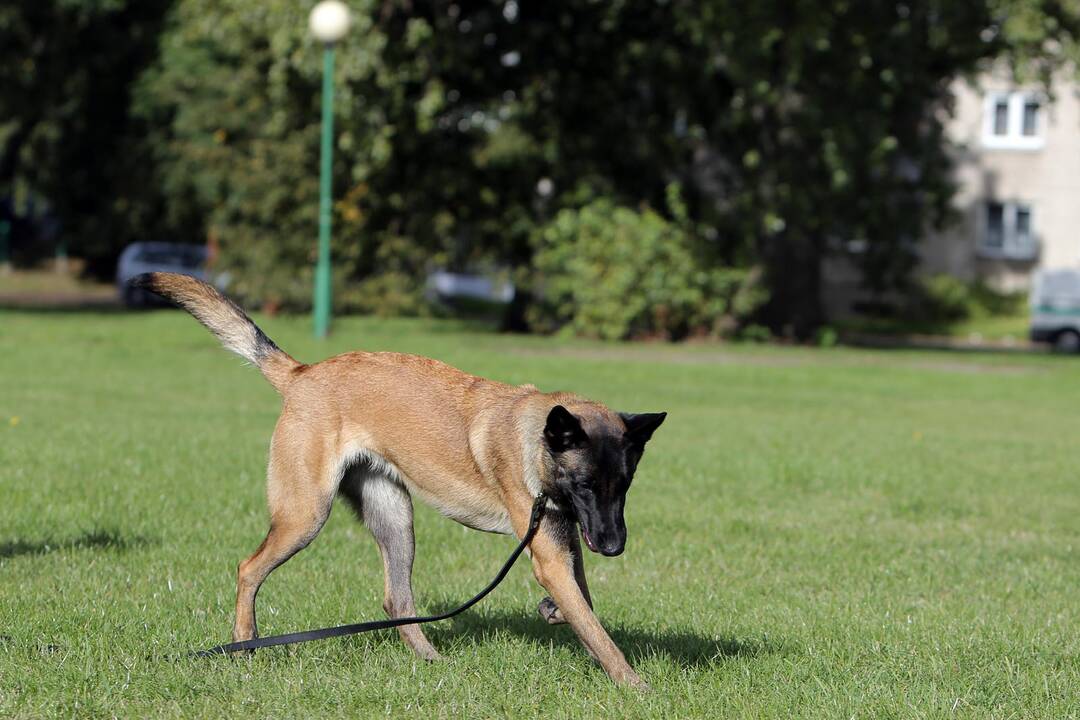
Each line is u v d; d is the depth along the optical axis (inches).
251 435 534.0
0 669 213.8
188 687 209.8
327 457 234.1
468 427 230.1
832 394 813.2
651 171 1215.6
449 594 288.4
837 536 370.3
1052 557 354.0
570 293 1187.3
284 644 233.8
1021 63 1064.8
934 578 320.5
